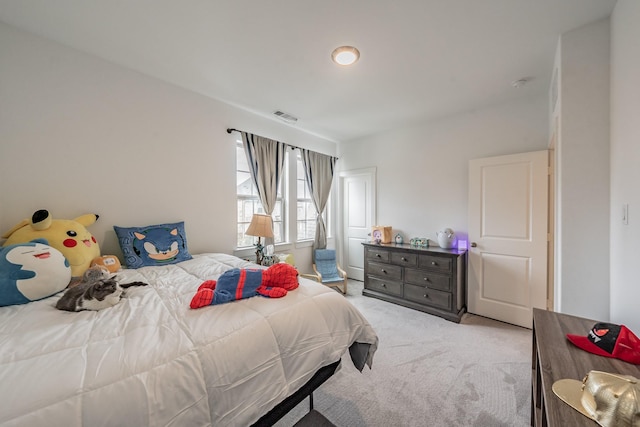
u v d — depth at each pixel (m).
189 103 2.54
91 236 1.76
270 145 3.25
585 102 1.60
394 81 2.33
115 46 1.86
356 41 1.78
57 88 1.82
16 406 0.59
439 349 2.14
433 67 2.10
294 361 1.09
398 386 1.69
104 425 0.63
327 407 1.51
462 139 3.12
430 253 2.90
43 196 1.77
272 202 3.27
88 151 1.96
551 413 0.68
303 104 2.86
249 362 0.95
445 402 1.54
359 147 4.20
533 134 2.63
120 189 2.12
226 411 0.85
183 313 1.10
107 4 1.46
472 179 2.92
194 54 1.95
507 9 1.47
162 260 2.05
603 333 1.00
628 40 1.27
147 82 2.25
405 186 3.66
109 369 0.73
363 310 3.00
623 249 1.35
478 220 2.88
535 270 2.54
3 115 1.63
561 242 1.68
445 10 1.48
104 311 1.10
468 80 2.31
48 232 1.53
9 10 1.50
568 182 1.65
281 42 1.79
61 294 1.33
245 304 1.21
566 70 1.66
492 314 2.78
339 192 4.46
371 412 1.47
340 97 2.67
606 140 1.55
